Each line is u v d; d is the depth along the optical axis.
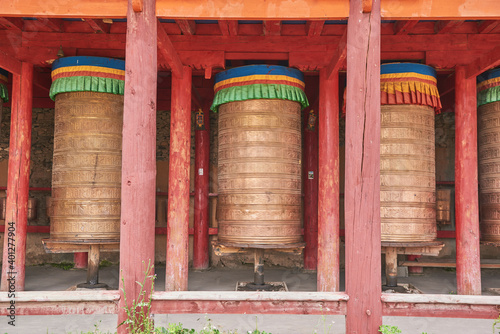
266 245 6.92
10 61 7.13
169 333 4.57
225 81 7.40
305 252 10.29
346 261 4.62
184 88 7.36
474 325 5.74
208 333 4.74
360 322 4.49
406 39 7.43
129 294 4.52
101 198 7.22
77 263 10.24
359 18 4.73
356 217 4.57
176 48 7.33
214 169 10.87
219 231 7.52
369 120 4.63
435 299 4.48
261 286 7.93
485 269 10.45
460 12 5.10
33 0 5.07
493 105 7.84
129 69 4.68
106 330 5.40
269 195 7.05
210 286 8.44
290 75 7.29
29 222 10.79
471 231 7.27
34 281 8.73
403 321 5.92
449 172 10.71
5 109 10.59
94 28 7.20
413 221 7.16
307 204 10.30
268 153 7.09
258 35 7.36
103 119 7.30
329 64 7.24
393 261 7.79
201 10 5.06
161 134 10.97
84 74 7.15
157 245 10.84
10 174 7.34
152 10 4.84
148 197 4.66
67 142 7.26
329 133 7.39
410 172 7.20
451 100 10.17
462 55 7.33
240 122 7.21
